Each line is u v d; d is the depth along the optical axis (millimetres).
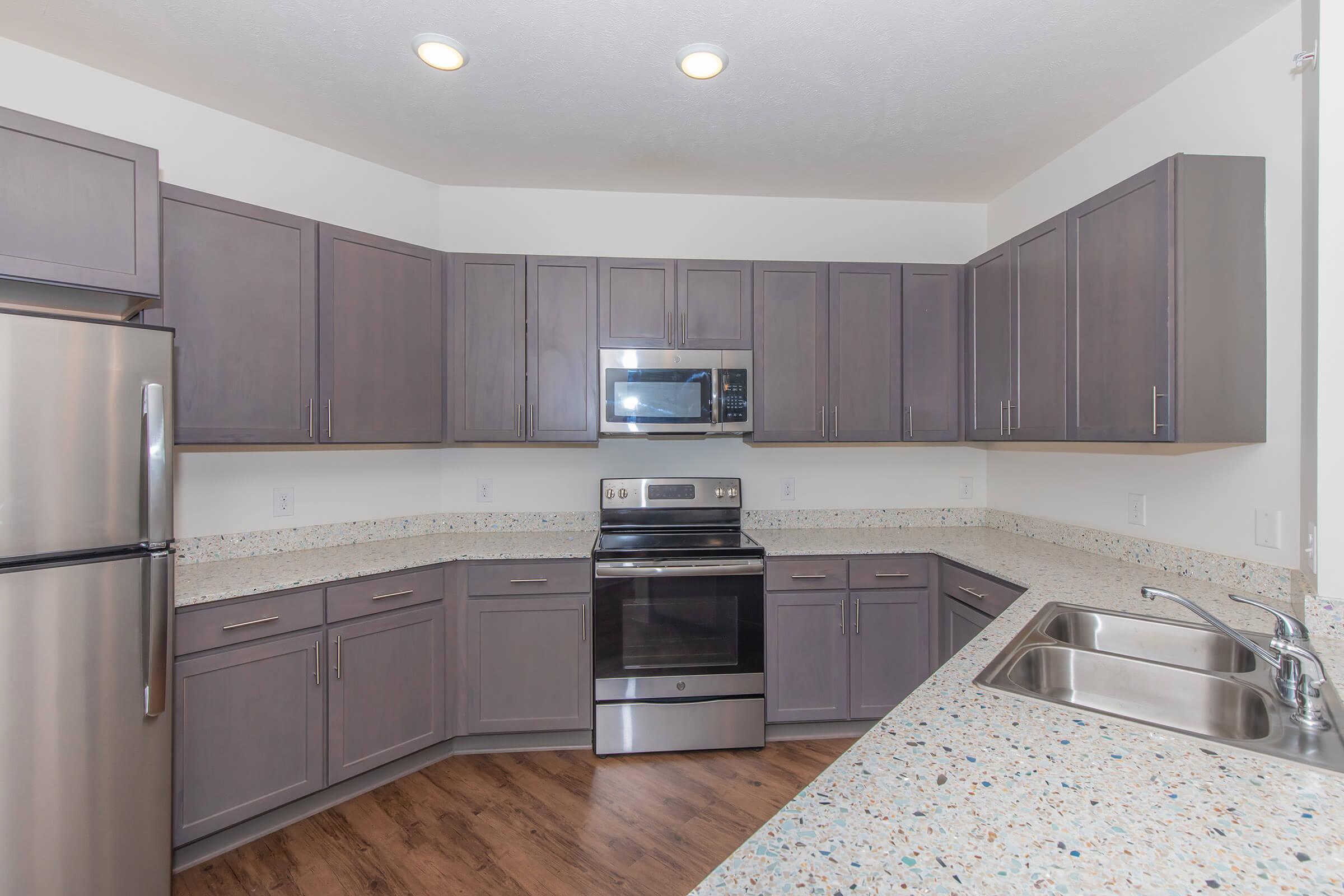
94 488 1349
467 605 2283
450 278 2453
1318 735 886
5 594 1242
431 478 2721
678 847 1788
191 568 1989
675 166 2555
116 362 1378
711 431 2521
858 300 2592
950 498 2965
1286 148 1559
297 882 1650
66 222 1479
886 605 2393
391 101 2051
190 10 1599
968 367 2564
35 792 1290
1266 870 587
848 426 2590
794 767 2213
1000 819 672
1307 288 1486
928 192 2836
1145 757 819
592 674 2312
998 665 1161
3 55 1731
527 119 2166
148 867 1462
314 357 2051
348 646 1980
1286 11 1564
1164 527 1963
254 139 2197
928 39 1709
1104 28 1657
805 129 2230
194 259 1804
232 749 1732
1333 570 1337
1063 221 1949
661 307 2545
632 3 1564
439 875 1674
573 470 2824
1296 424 1538
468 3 1569
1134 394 1669
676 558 2312
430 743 2193
